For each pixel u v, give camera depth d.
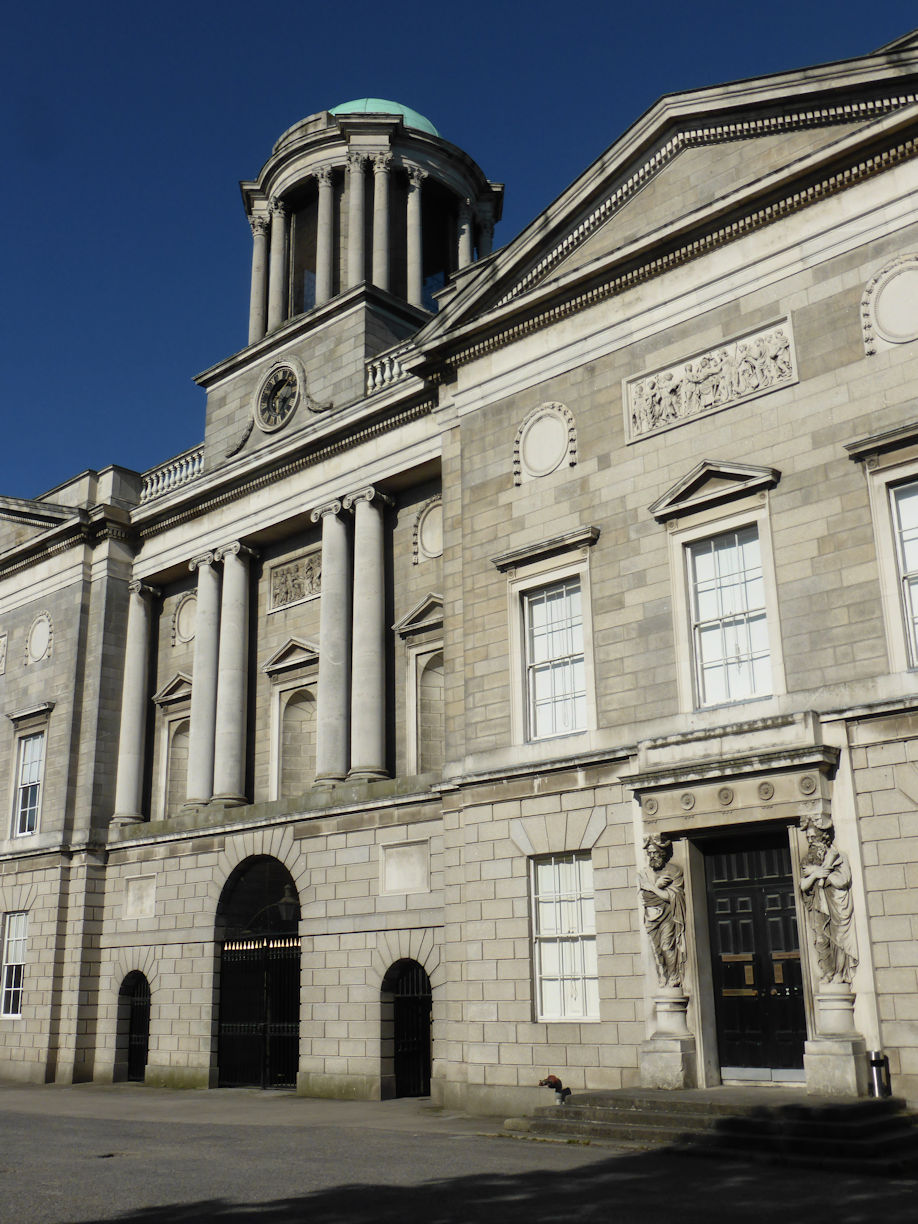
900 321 17.31
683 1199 10.73
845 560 17.05
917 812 15.60
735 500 18.45
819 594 17.20
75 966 29.50
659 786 17.88
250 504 29.84
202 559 30.72
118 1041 28.80
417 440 26.16
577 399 21.11
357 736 25.53
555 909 19.45
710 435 19.06
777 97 19.33
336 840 24.73
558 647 20.61
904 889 15.49
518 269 22.52
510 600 21.22
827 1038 15.40
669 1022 17.08
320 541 29.08
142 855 29.48
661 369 20.03
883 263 17.67
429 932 22.41
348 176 33.84
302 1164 13.24
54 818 31.09
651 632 19.05
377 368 27.89
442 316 23.30
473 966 20.05
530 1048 18.91
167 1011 27.52
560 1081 17.95
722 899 17.70
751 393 18.69
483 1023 19.64
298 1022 25.19
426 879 22.80
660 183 20.91
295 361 29.83
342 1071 23.33
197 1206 10.62
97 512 32.47
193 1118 19.39
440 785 21.55
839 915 15.80
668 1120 14.70
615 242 21.31
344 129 34.03
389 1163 13.21
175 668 31.95
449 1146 14.76
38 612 34.03
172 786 31.44
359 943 23.69
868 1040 15.31
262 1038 25.67
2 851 32.47
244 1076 26.12
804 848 16.30
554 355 21.67
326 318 29.39
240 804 28.11
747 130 19.88
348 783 25.00
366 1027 23.14
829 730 16.62
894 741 16.02
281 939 25.75
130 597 32.66
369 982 23.31
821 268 18.36
